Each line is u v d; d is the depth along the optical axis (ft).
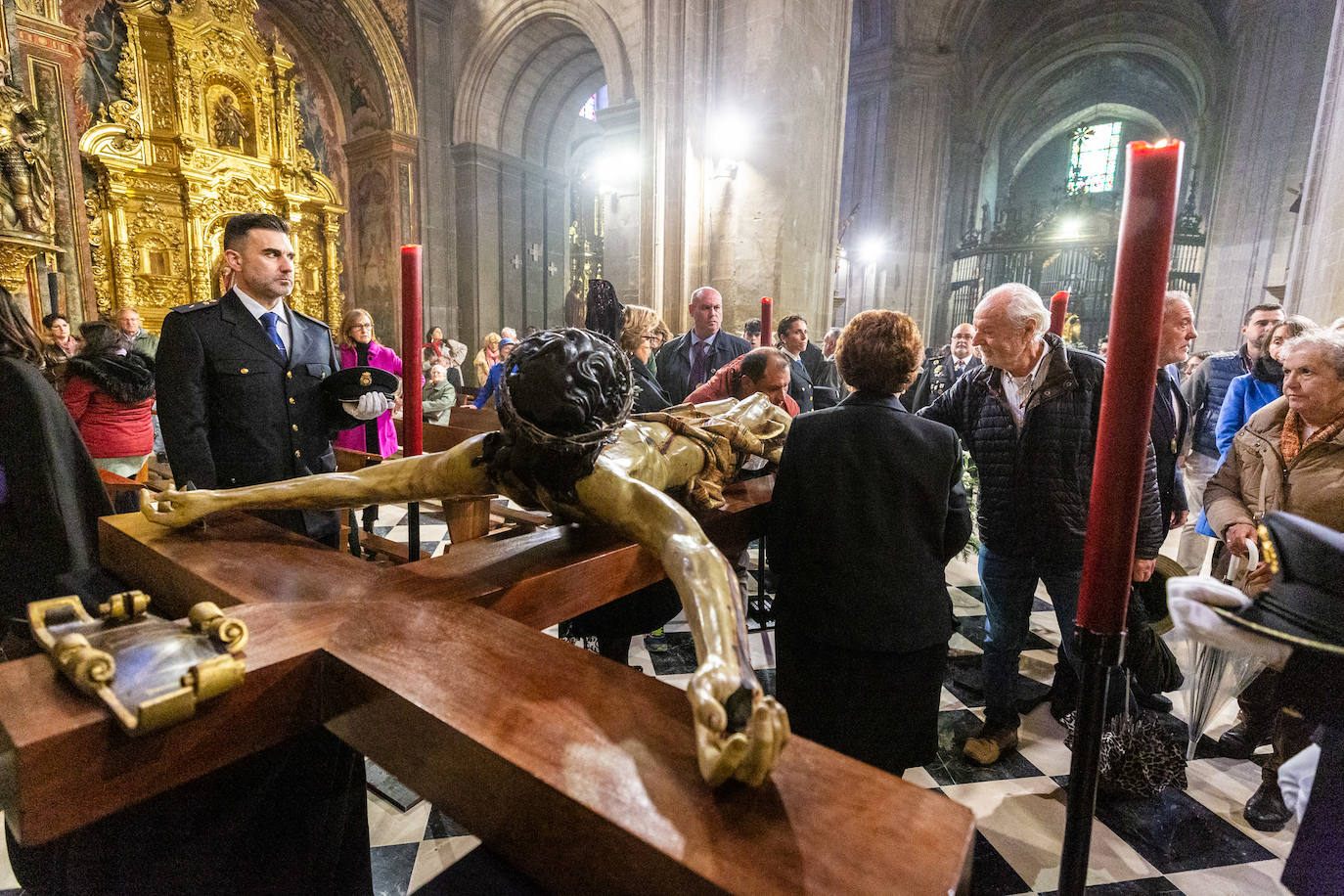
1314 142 13.83
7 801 1.52
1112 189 88.79
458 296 36.11
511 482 2.85
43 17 20.10
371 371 5.79
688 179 24.13
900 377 4.86
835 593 4.78
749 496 4.68
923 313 48.03
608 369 2.67
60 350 13.73
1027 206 94.12
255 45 28.84
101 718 1.59
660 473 3.50
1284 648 2.00
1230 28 47.16
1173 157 2.03
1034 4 56.95
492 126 35.45
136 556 3.11
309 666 2.03
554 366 2.55
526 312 38.45
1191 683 3.75
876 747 5.01
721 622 1.90
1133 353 2.14
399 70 32.27
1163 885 5.18
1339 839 2.11
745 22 23.18
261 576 2.66
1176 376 8.47
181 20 26.48
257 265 5.99
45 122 19.97
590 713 1.74
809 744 1.68
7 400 4.83
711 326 12.17
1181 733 7.27
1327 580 1.98
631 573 3.17
